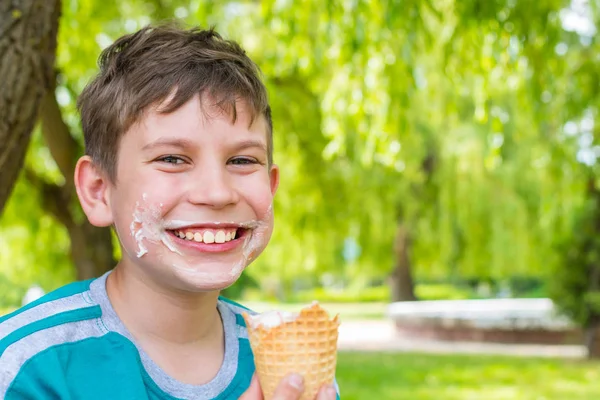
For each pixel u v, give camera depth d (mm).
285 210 11281
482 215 14031
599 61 6668
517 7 5355
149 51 1513
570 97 6621
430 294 33625
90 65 6840
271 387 1382
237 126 1469
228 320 1698
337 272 17062
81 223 7281
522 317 14328
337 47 5723
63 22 6145
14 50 2457
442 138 13688
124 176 1487
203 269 1453
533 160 10750
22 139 2531
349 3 5461
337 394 1751
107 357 1440
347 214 11664
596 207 11117
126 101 1469
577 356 11977
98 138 1551
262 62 8031
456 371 10289
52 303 1504
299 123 9688
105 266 7273
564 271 11469
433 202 14828
